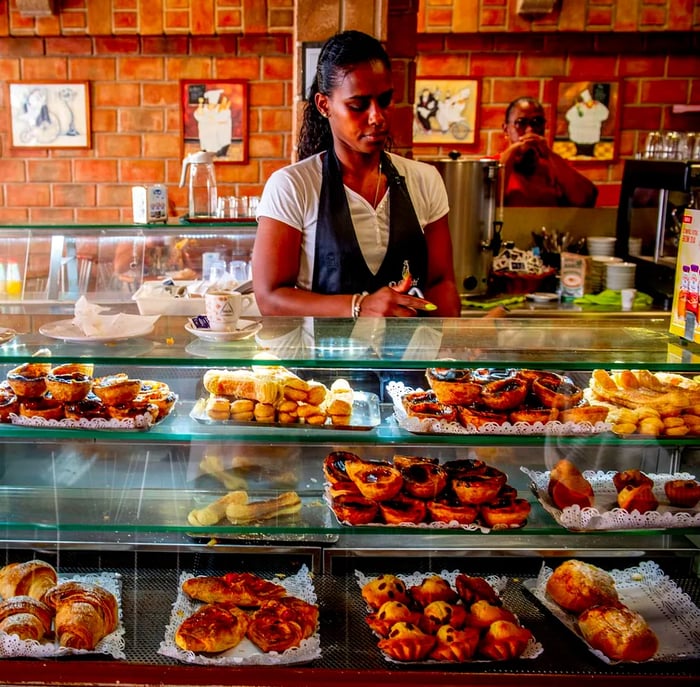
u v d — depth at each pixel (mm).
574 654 1492
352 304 2016
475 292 3799
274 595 1590
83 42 4312
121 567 1687
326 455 1681
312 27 2959
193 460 1684
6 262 2662
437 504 1589
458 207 3684
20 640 1436
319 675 1421
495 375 1626
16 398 1624
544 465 1668
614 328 1801
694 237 1645
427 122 4434
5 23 4246
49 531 1664
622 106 4438
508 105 4406
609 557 1735
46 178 4465
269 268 2189
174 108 4387
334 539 1698
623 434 1602
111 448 1679
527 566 1740
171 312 2381
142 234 2715
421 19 4270
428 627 1510
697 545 1743
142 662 1436
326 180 2201
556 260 4148
